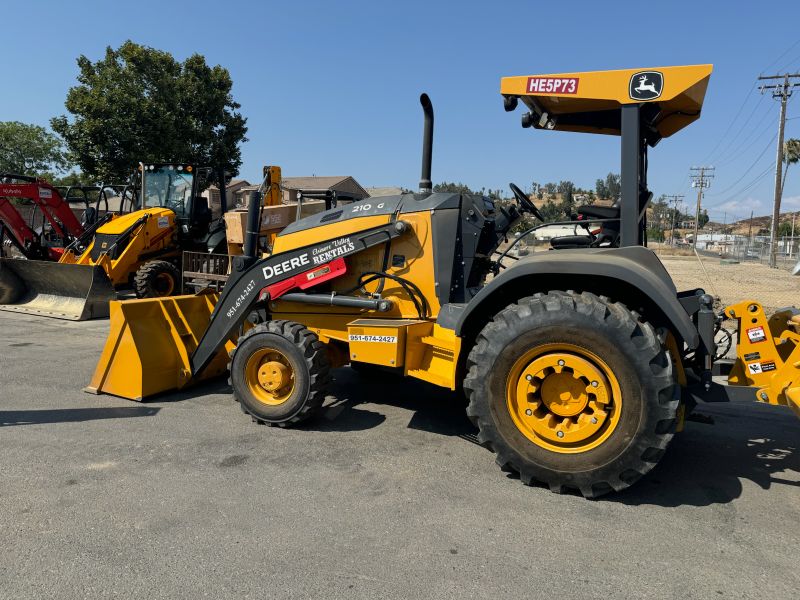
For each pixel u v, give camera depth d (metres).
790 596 2.27
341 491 3.22
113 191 16.52
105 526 2.80
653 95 3.21
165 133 20.67
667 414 2.86
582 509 2.99
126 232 10.59
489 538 2.71
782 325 3.65
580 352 3.03
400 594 2.28
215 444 3.95
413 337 4.00
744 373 3.22
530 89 3.51
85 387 5.32
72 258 10.97
